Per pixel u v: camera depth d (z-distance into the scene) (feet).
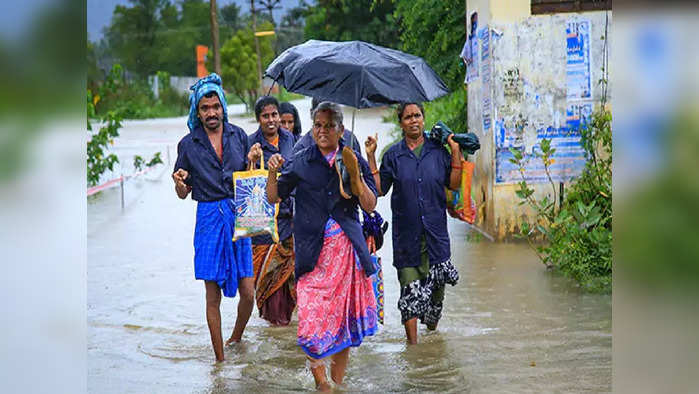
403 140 22.84
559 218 30.30
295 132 27.68
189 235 41.06
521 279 28.89
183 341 22.74
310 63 18.83
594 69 35.47
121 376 19.47
